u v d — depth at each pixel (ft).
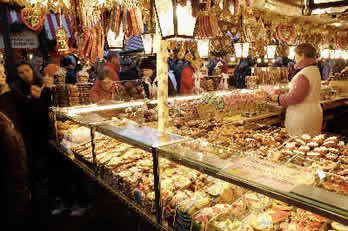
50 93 11.03
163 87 5.66
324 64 23.82
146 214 5.43
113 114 9.52
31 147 10.87
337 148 5.87
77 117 8.44
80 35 7.51
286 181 3.43
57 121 10.15
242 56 11.48
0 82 9.46
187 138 5.51
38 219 9.84
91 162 7.55
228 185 4.85
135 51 12.42
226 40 11.18
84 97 10.22
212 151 4.70
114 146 8.03
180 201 4.78
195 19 4.03
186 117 9.27
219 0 5.32
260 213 4.33
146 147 5.15
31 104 10.73
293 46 14.98
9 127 6.39
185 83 14.52
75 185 11.00
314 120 9.49
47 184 11.31
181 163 4.48
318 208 2.83
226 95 11.15
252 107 11.52
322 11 4.35
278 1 8.48
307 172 3.69
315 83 9.33
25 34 11.94
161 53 5.47
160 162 5.03
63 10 6.97
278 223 4.09
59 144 9.99
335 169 4.44
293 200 3.07
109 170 6.70
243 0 6.86
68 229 9.31
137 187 5.76
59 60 12.05
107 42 7.58
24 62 10.60
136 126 6.81
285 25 12.96
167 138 5.51
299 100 9.49
